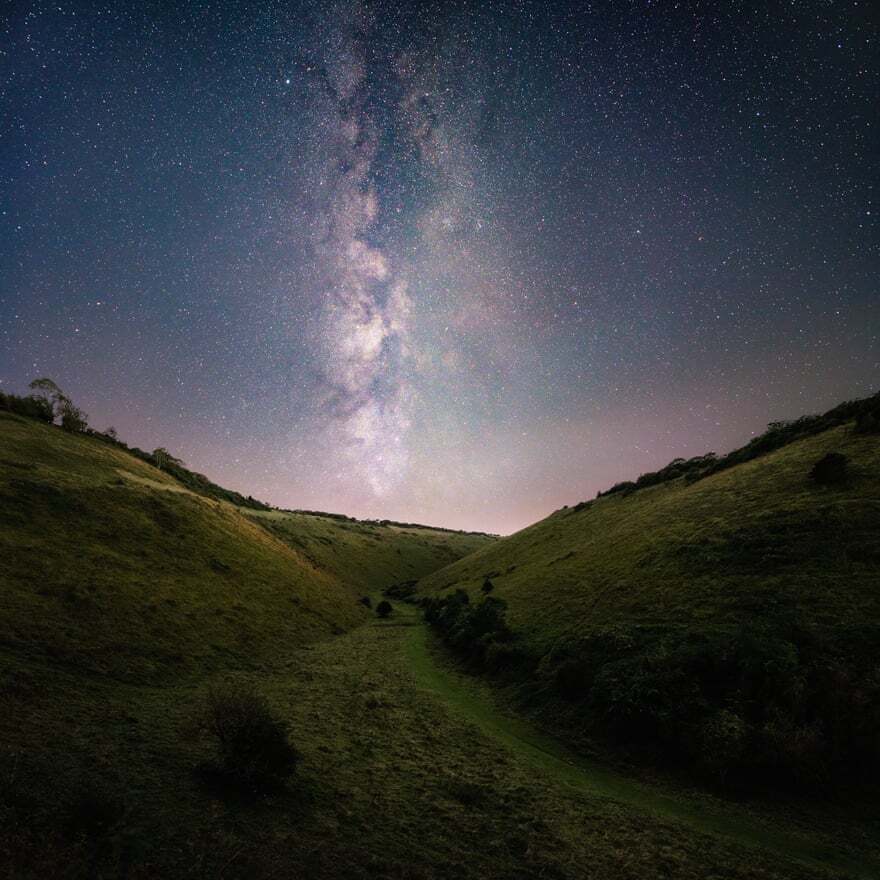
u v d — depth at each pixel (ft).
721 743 47.67
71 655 58.23
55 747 34.58
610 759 53.01
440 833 33.27
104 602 74.59
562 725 61.62
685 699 54.95
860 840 37.50
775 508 96.73
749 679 54.19
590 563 124.26
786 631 60.08
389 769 44.21
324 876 24.98
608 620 83.82
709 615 72.38
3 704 41.24
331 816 32.86
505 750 53.93
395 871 27.09
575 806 41.09
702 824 39.91
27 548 79.92
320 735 50.75
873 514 80.84
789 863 34.27
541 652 82.89
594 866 31.60
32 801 25.61
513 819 37.19
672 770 49.21
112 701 49.75
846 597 65.51
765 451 148.56
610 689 61.41
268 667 78.74
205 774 34.71
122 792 29.27
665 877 31.09
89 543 92.48
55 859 21.21
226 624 89.71
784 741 46.11
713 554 89.97
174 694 57.21
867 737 45.65
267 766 35.01
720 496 120.67
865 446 107.55
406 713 63.31
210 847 25.26
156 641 71.46
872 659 53.72
